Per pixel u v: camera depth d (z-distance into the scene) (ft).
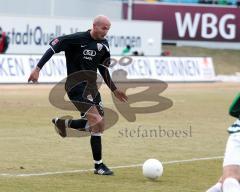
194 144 125.90
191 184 88.28
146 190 83.30
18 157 106.63
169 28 369.91
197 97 226.17
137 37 308.81
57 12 343.05
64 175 92.48
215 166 102.99
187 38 372.79
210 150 119.14
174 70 279.28
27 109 174.19
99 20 92.12
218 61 358.02
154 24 312.50
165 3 367.04
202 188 85.87
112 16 360.48
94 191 82.02
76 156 109.09
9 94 211.41
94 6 354.74
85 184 86.28
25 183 86.22
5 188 82.74
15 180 88.07
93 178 90.63
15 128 139.64
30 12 333.21
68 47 92.63
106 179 90.12
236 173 64.13
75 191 81.76
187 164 104.12
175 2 388.16
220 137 136.05
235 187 61.77
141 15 364.79
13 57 241.55
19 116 159.74
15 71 240.73
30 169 96.63
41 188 83.15
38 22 280.72
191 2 388.78
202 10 372.38
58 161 104.01
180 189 84.79
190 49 368.68
